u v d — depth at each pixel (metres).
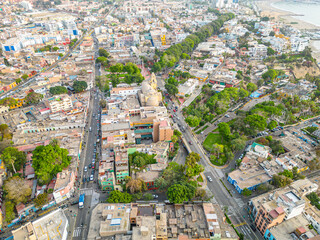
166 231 169.12
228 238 170.62
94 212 186.62
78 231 185.62
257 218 189.88
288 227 179.25
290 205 181.62
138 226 171.38
